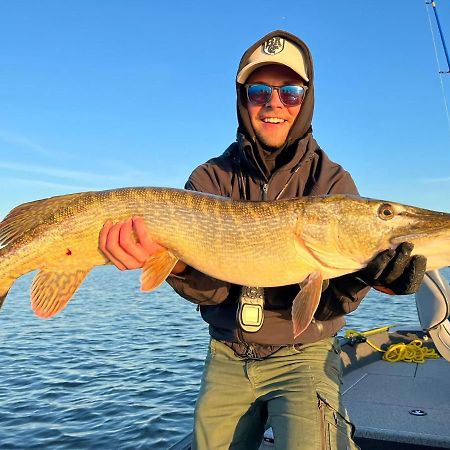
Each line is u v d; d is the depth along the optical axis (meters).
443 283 1.53
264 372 1.06
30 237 1.11
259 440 1.14
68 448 1.99
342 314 1.08
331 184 1.13
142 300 8.62
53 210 1.11
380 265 0.96
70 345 4.15
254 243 1.06
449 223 1.02
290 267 1.07
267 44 1.20
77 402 2.57
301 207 1.07
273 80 1.20
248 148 1.15
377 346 2.19
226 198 1.09
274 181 1.17
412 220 1.04
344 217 1.05
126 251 1.04
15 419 2.32
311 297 1.01
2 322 5.76
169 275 1.10
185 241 1.07
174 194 1.08
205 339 4.36
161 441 2.04
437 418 1.33
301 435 0.93
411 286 0.95
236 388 1.08
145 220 1.06
